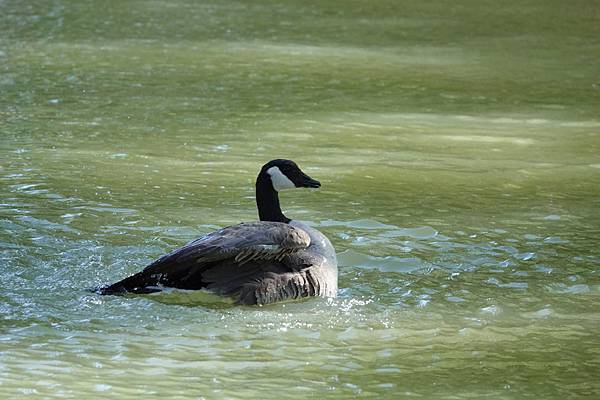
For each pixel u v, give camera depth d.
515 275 13.73
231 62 28.00
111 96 23.62
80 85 24.53
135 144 19.75
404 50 31.16
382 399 10.20
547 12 38.47
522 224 15.81
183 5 36.88
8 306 12.01
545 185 17.98
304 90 25.22
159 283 12.13
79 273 13.12
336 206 16.45
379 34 33.59
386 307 12.48
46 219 15.12
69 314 11.85
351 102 24.20
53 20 32.75
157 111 22.44
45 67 26.25
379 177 18.17
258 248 11.98
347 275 13.52
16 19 32.56
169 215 15.62
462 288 13.22
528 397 10.37
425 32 34.25
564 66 29.45
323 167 18.70
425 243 14.84
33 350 10.97
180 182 17.39
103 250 13.93
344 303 12.51
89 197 16.33
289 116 22.56
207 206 16.17
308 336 11.58
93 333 11.41
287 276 12.26
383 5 39.16
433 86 26.39
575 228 15.68
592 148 20.73
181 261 11.72
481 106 24.44
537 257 14.41
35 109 22.11
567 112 24.05
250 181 17.59
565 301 12.88
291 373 10.69
